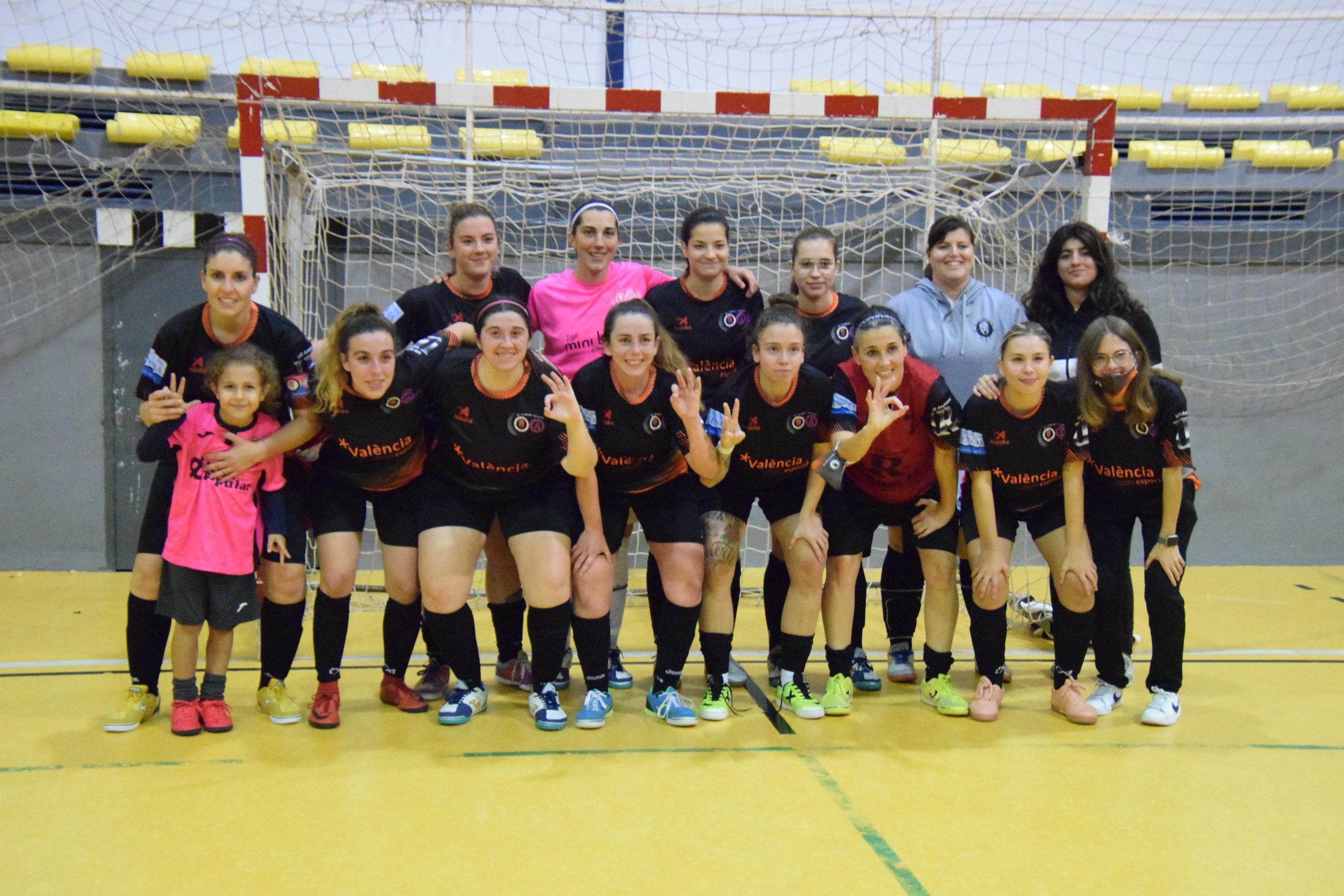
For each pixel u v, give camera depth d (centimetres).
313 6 617
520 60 659
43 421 578
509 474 311
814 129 615
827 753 293
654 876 213
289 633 315
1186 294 638
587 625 318
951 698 334
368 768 276
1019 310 375
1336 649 427
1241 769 283
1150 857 226
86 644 413
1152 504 332
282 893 204
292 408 314
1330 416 642
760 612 506
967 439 322
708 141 600
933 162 536
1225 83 685
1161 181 636
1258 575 603
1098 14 656
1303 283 638
